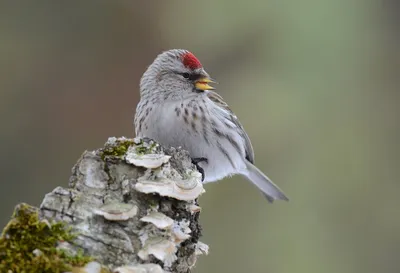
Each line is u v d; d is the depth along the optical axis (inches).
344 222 436.5
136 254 209.2
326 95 442.3
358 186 438.9
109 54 463.5
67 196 207.2
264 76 445.1
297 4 444.1
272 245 433.4
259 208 443.5
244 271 431.8
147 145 229.8
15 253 195.2
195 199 237.6
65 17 460.4
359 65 451.8
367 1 464.1
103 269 202.8
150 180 220.5
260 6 446.6
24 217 198.5
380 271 437.7
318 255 428.8
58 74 457.4
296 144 437.4
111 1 464.8
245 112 440.8
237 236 440.5
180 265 227.1
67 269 197.6
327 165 437.1
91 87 458.0
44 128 452.1
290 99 439.2
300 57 444.5
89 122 454.3
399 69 472.4
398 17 485.1
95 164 217.5
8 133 449.1
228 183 449.4
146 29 466.0
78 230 204.2
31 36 455.2
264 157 437.1
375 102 456.4
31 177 448.5
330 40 445.1
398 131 457.7
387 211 441.1
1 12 451.8
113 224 208.2
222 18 452.1
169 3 465.1
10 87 450.9
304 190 434.3
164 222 212.1
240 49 454.3
